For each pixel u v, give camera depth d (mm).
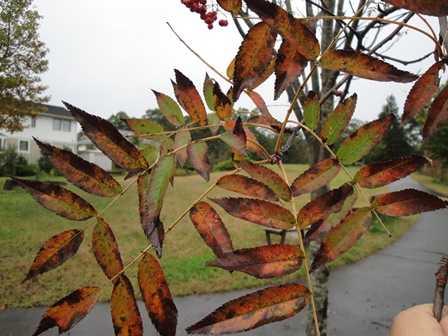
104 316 2225
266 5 190
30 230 3934
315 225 215
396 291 2887
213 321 173
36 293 2479
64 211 223
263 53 204
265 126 343
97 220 225
